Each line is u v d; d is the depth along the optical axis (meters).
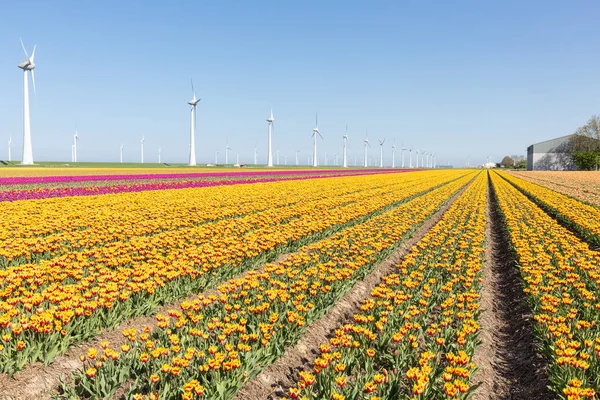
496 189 46.69
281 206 28.66
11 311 7.45
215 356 6.75
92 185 44.78
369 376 6.94
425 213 25.14
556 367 7.16
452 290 11.39
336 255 14.23
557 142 144.00
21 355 7.11
